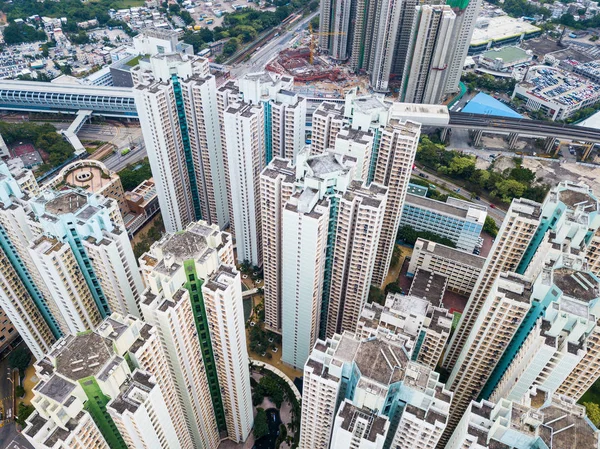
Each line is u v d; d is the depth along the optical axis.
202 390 184.12
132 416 131.25
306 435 177.12
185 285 157.38
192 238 161.12
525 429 125.94
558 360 148.88
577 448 120.38
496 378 189.00
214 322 164.50
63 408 124.19
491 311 170.25
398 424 148.00
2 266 199.00
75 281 181.25
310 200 186.12
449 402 140.12
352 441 135.88
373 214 190.00
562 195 189.50
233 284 157.25
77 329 194.25
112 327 140.38
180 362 162.25
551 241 184.38
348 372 145.62
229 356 174.88
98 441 136.38
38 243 172.75
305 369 149.50
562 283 158.50
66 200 178.00
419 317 175.38
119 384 135.12
